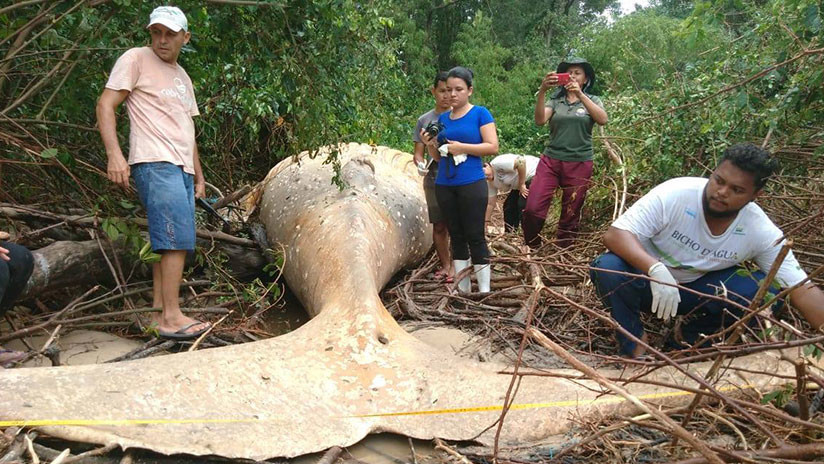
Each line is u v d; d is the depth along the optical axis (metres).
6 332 3.84
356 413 2.90
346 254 4.14
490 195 6.54
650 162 6.07
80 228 4.55
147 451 2.48
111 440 2.46
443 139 4.72
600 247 5.35
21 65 4.28
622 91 7.96
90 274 4.32
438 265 5.68
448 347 4.01
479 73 17.83
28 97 4.02
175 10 3.76
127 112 4.05
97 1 3.95
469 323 4.39
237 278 5.26
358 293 3.68
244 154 7.24
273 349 3.24
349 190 5.08
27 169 4.46
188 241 3.81
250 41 4.52
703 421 2.83
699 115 5.34
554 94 5.88
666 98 5.98
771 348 2.36
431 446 2.75
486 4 21.84
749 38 5.37
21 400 2.61
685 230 3.50
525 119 15.12
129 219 4.33
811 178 4.87
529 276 5.01
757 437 2.69
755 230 3.41
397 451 2.71
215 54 4.74
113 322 3.99
